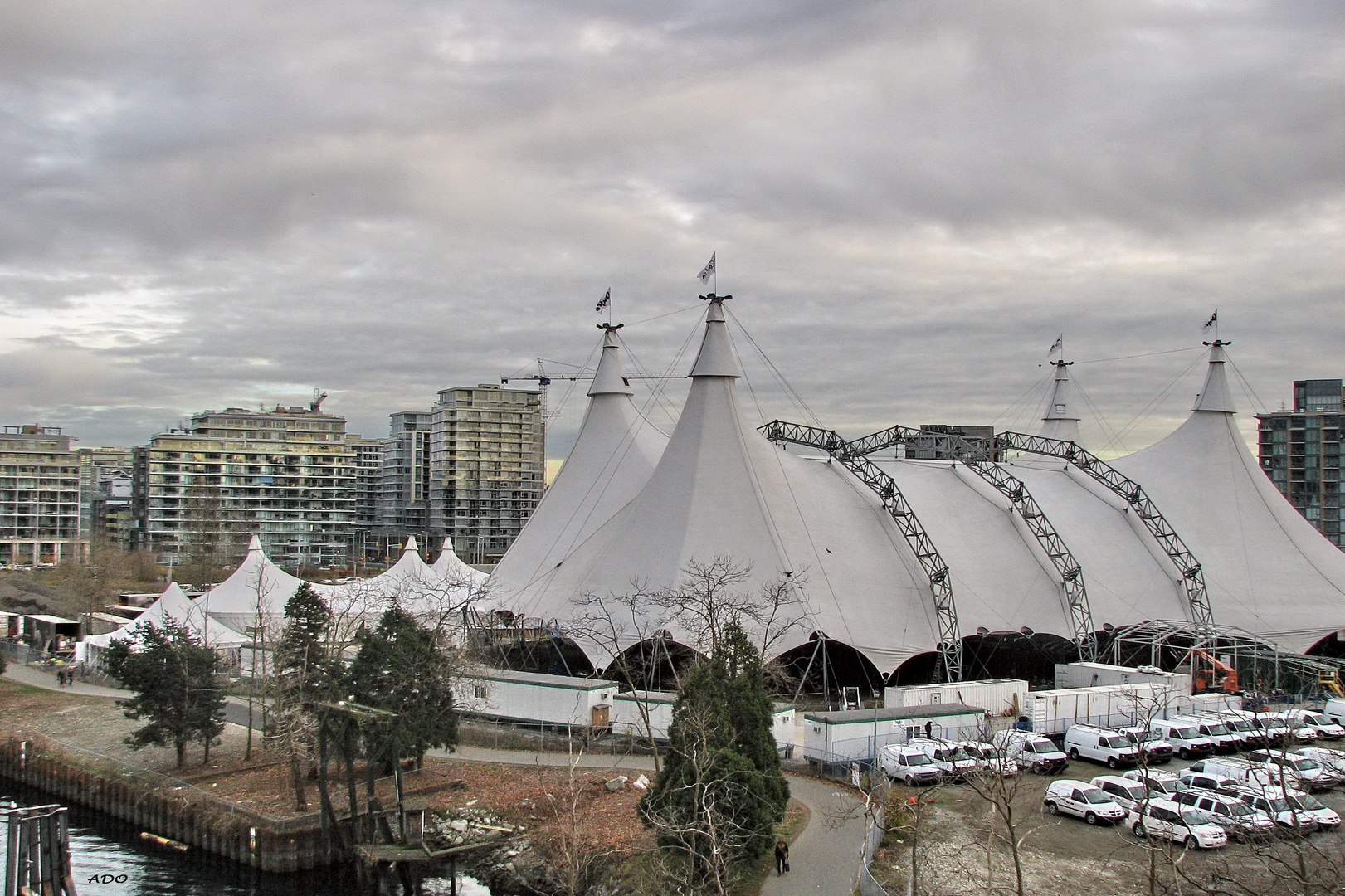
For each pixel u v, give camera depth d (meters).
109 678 98.00
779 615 80.56
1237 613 98.31
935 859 47.84
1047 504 108.00
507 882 52.62
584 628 80.62
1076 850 49.50
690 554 85.06
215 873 57.66
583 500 109.50
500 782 63.44
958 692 73.94
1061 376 146.50
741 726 50.16
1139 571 100.44
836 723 63.22
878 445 105.00
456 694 75.88
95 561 177.25
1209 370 116.94
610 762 66.19
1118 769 63.91
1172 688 69.62
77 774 71.00
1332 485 186.50
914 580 90.25
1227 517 108.94
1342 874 41.25
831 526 91.94
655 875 44.72
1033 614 92.25
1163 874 45.84
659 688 79.56
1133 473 116.62
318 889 55.34
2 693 94.31
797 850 49.72
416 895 53.97
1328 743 69.94
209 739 70.75
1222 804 50.59
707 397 93.75
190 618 90.62
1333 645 101.75
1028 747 62.97
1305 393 198.38
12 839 47.88
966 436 112.75
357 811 59.81
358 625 104.12
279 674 66.31
